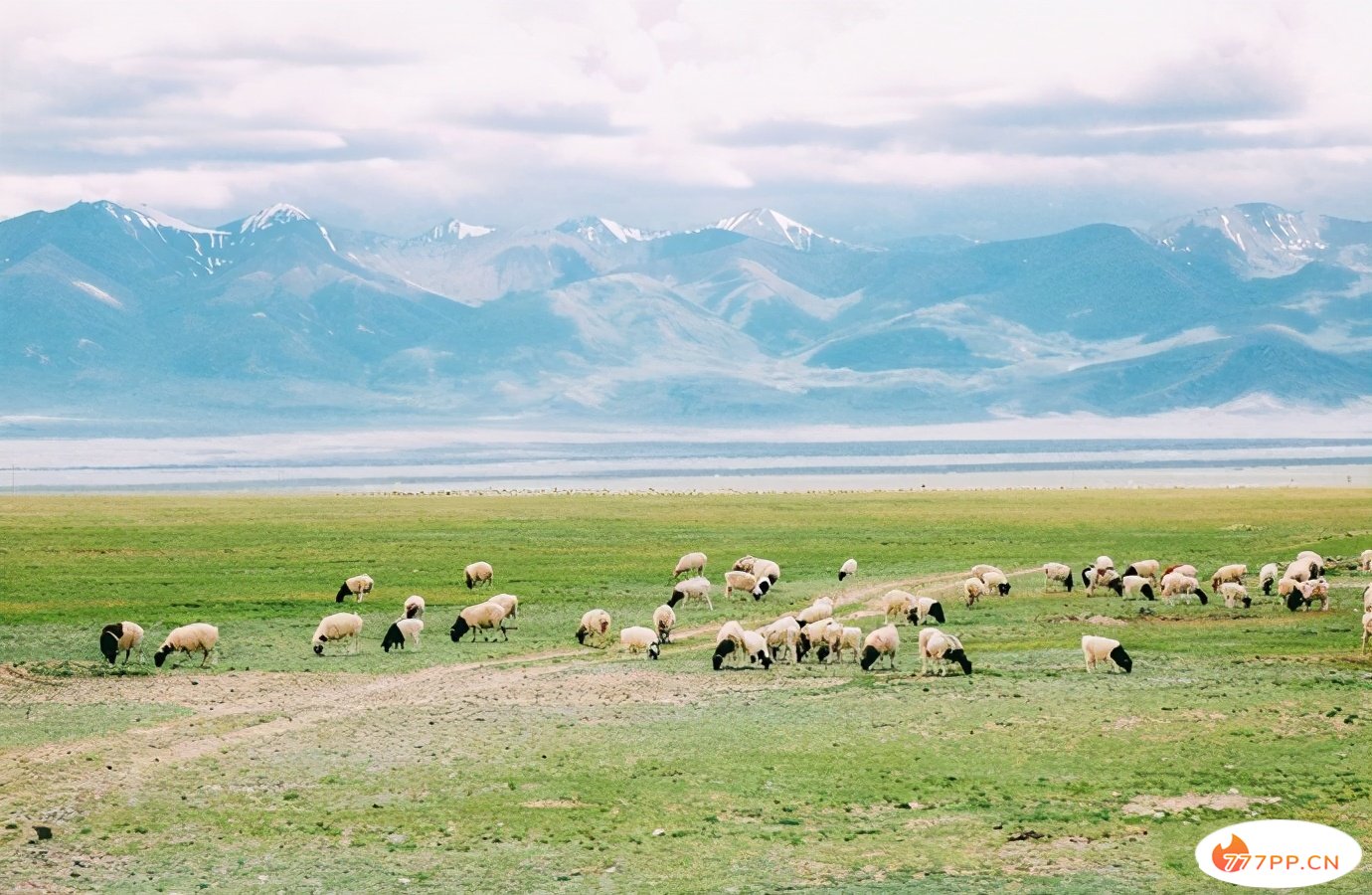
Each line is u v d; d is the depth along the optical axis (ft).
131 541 300.40
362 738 118.62
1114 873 86.07
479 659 157.07
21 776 106.63
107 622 186.80
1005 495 481.05
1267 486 571.69
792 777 106.83
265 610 197.88
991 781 105.09
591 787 104.47
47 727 122.72
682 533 323.78
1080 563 254.68
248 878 86.17
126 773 107.96
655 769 108.99
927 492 508.12
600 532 327.06
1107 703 126.11
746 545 294.05
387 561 261.85
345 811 98.68
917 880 85.30
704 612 194.49
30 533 316.60
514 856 90.02
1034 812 97.60
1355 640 159.94
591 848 91.50
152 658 157.69
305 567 252.01
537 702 132.26
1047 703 126.82
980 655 153.07
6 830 94.07
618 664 151.84
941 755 111.86
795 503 435.12
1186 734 115.65
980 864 87.92
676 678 142.72
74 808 98.99
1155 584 219.00
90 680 144.36
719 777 106.83
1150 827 94.12
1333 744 111.96
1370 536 278.67
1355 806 96.94
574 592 217.15
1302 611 185.57
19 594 212.84
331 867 88.07
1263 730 116.16
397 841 92.79
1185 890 83.30
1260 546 280.31
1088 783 103.96
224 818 97.14
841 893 83.30
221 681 143.84
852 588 219.61
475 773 108.06
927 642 143.54
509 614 183.83
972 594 195.52
